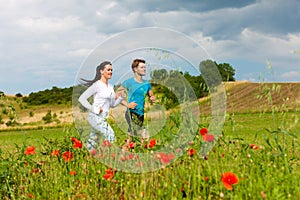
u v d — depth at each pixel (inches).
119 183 198.4
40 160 252.2
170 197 165.6
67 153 227.0
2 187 213.8
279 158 190.4
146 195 175.5
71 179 211.5
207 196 165.8
